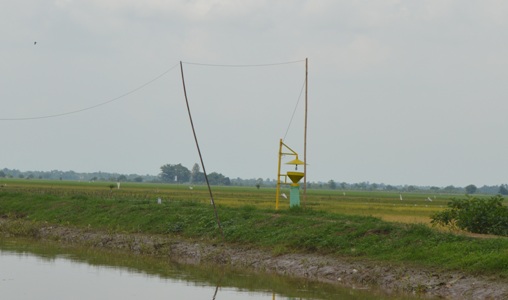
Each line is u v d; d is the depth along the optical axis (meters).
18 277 27.16
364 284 25.67
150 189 116.94
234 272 29.20
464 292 22.62
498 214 30.45
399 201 94.00
